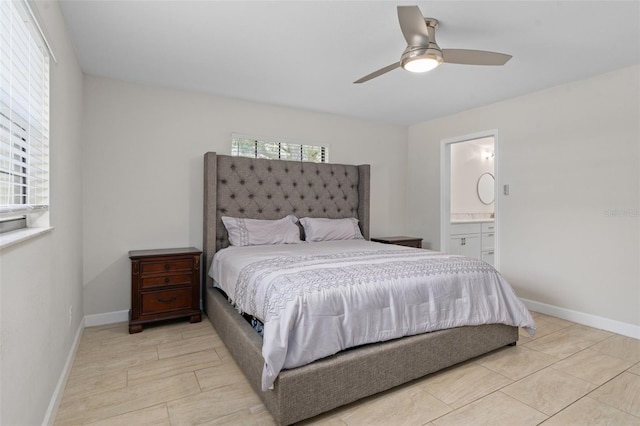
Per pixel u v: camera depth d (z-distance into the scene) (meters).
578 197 2.90
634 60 2.50
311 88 3.11
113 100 2.87
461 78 2.86
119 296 2.90
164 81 2.94
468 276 2.13
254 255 2.53
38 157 1.50
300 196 3.72
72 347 2.15
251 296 1.94
